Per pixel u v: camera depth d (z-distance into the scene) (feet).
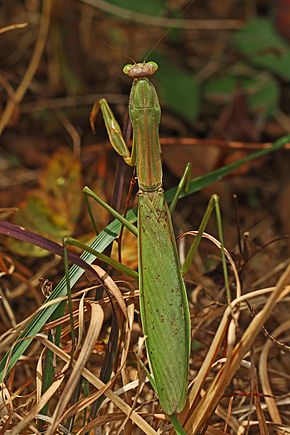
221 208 1.73
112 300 1.26
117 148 1.27
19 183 1.73
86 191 1.25
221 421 1.37
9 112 1.66
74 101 1.85
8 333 1.27
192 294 1.47
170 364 1.18
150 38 2.05
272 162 1.81
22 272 1.56
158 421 1.28
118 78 1.93
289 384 1.41
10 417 1.24
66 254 1.21
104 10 1.84
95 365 1.42
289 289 1.20
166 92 1.81
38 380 1.26
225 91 1.89
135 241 1.48
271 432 1.33
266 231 1.69
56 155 1.63
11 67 1.96
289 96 1.94
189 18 2.13
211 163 1.69
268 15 1.96
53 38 1.86
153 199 1.22
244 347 1.19
